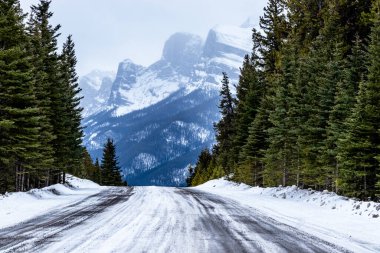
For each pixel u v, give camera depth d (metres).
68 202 21.05
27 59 24.38
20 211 16.75
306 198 24.42
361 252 8.96
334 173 26.00
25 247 8.72
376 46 21.31
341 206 19.03
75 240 9.54
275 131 33.47
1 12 23.86
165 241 9.51
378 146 20.34
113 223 12.55
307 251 8.85
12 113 24.11
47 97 30.41
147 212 15.77
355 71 24.22
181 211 16.30
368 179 22.69
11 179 29.02
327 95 26.39
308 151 28.05
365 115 21.12
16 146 24.25
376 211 15.88
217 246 9.08
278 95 33.47
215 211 16.70
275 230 11.90
